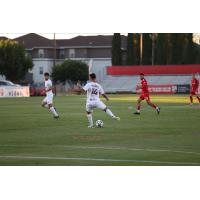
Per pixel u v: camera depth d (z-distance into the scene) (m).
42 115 71.06
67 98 133.88
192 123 57.69
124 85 198.62
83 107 89.88
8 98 140.12
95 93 53.97
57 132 49.41
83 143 41.25
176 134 47.25
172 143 41.00
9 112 77.56
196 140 42.91
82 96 153.25
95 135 46.75
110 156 34.47
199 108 84.44
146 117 66.12
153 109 82.06
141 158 33.59
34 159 33.28
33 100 124.19
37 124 57.66
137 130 50.69
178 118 64.44
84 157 34.06
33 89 168.75
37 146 39.56
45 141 42.59
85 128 53.00
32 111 79.69
